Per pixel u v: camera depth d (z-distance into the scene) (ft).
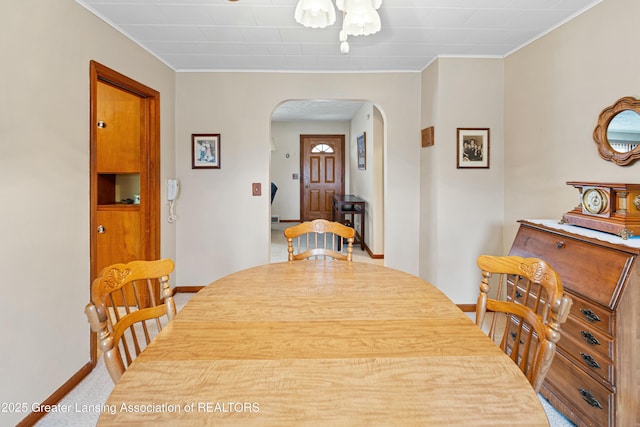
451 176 11.16
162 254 11.53
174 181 11.87
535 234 7.37
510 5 7.78
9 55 5.61
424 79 12.16
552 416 6.30
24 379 5.93
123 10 7.96
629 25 6.78
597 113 7.54
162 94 11.39
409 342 3.74
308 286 5.62
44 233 6.37
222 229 12.72
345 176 28.73
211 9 7.99
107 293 3.85
